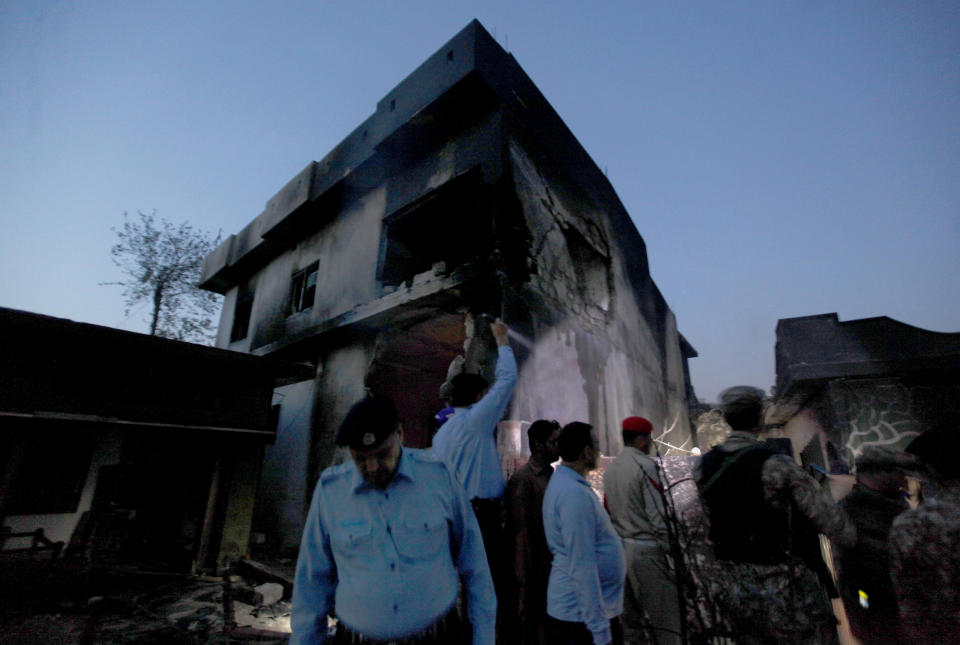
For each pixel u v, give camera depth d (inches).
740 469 85.8
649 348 434.6
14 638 146.3
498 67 267.7
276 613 183.5
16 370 194.4
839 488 103.9
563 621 85.1
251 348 444.1
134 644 143.9
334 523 65.4
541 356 231.8
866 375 285.7
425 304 251.0
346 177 341.4
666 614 97.0
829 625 78.4
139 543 237.8
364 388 293.4
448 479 70.6
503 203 234.8
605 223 378.9
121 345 218.2
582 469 94.7
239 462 261.9
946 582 58.6
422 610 61.0
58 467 254.2
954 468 63.4
